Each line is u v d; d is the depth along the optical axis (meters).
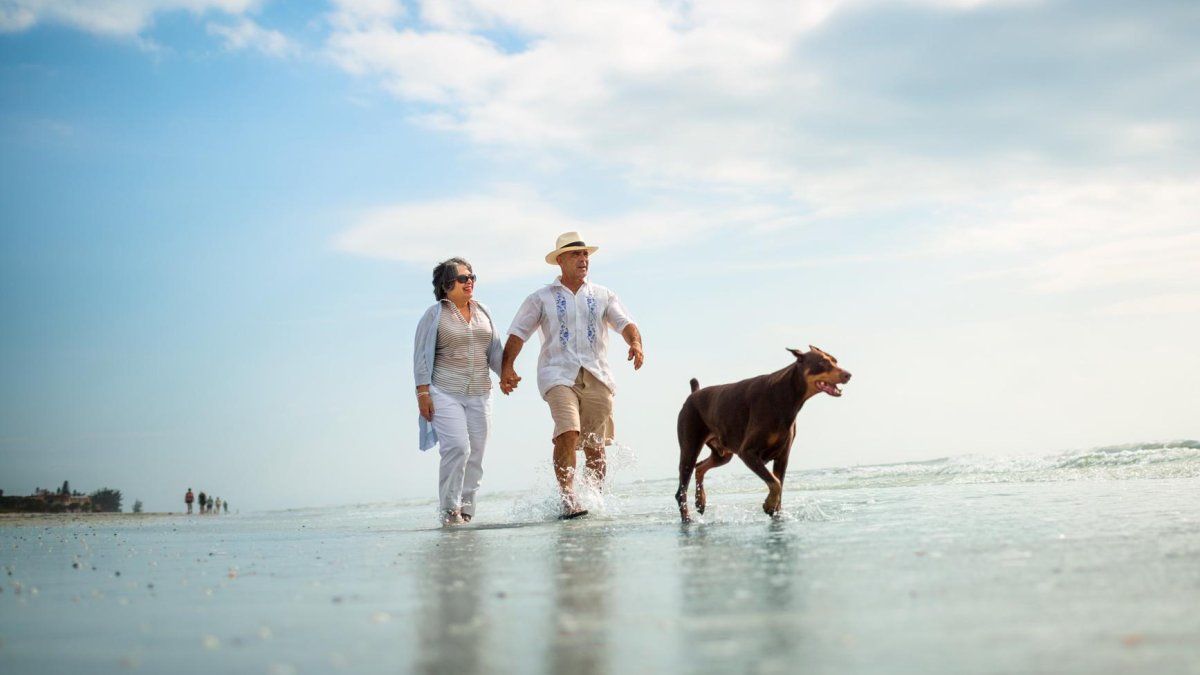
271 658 2.48
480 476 9.13
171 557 5.85
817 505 7.59
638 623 2.77
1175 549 3.78
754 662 2.24
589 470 8.99
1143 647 2.20
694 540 5.18
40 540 8.74
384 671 2.29
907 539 4.61
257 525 10.95
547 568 4.17
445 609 3.15
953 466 13.49
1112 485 8.26
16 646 2.80
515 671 2.25
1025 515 5.64
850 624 2.61
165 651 2.63
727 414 7.27
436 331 8.85
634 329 9.00
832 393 6.68
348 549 5.82
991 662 2.13
